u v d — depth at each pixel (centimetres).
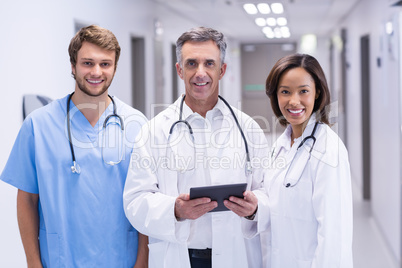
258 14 486
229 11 491
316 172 127
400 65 300
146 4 434
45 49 250
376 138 400
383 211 356
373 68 411
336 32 679
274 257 135
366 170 472
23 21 229
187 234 129
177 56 131
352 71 539
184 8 507
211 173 133
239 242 133
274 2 425
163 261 132
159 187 134
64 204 138
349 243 128
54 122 142
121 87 367
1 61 210
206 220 133
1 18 210
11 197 221
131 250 146
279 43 771
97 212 140
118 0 356
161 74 489
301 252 130
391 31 317
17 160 141
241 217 136
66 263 138
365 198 475
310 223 129
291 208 131
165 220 125
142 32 424
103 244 141
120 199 142
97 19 316
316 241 129
